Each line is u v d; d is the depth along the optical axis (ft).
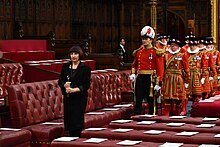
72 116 50.83
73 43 102.94
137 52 63.36
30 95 54.08
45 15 123.34
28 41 97.86
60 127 52.19
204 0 151.12
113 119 61.87
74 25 136.98
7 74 71.97
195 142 37.96
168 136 38.65
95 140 37.24
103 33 151.94
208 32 150.82
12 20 110.22
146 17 156.15
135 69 63.82
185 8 153.69
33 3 118.52
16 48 95.04
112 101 70.79
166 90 69.41
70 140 37.40
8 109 60.29
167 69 69.46
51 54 98.73
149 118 48.75
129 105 69.00
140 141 37.17
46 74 75.41
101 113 60.90
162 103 74.08
